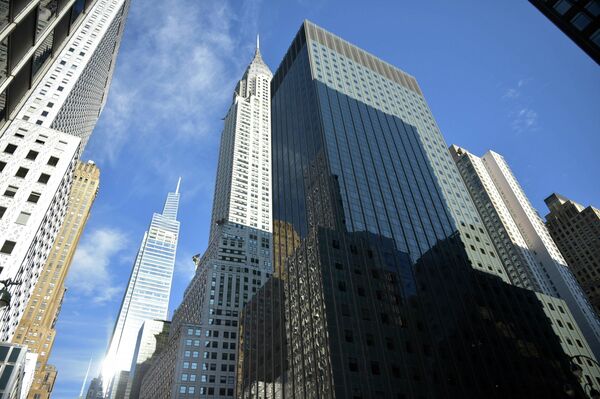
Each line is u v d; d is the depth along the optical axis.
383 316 73.00
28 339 139.25
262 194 196.50
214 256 159.50
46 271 152.50
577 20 45.28
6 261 51.22
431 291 83.50
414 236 94.69
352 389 60.47
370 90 140.50
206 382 125.88
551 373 81.31
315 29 155.00
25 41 28.97
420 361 69.31
